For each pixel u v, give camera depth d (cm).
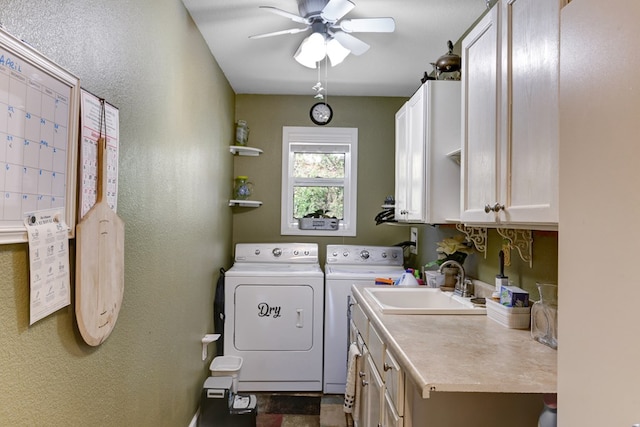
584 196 65
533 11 112
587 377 64
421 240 330
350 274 304
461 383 104
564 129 71
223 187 318
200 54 242
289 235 369
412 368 115
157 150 174
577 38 67
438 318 173
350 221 371
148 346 166
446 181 210
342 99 372
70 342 109
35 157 93
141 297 158
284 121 370
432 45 259
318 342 302
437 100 210
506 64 128
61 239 103
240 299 299
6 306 85
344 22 206
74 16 109
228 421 236
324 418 262
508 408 126
